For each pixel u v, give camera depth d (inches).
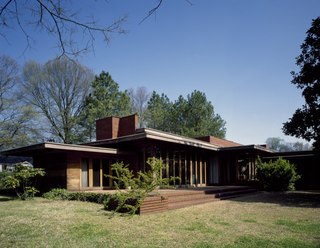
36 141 1166.3
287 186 738.8
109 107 1176.2
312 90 600.4
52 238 226.4
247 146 760.3
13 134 1112.8
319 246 206.1
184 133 1259.2
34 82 1094.4
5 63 999.6
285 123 635.5
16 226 269.6
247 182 789.9
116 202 358.0
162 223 288.5
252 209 394.0
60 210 365.7
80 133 1203.2
